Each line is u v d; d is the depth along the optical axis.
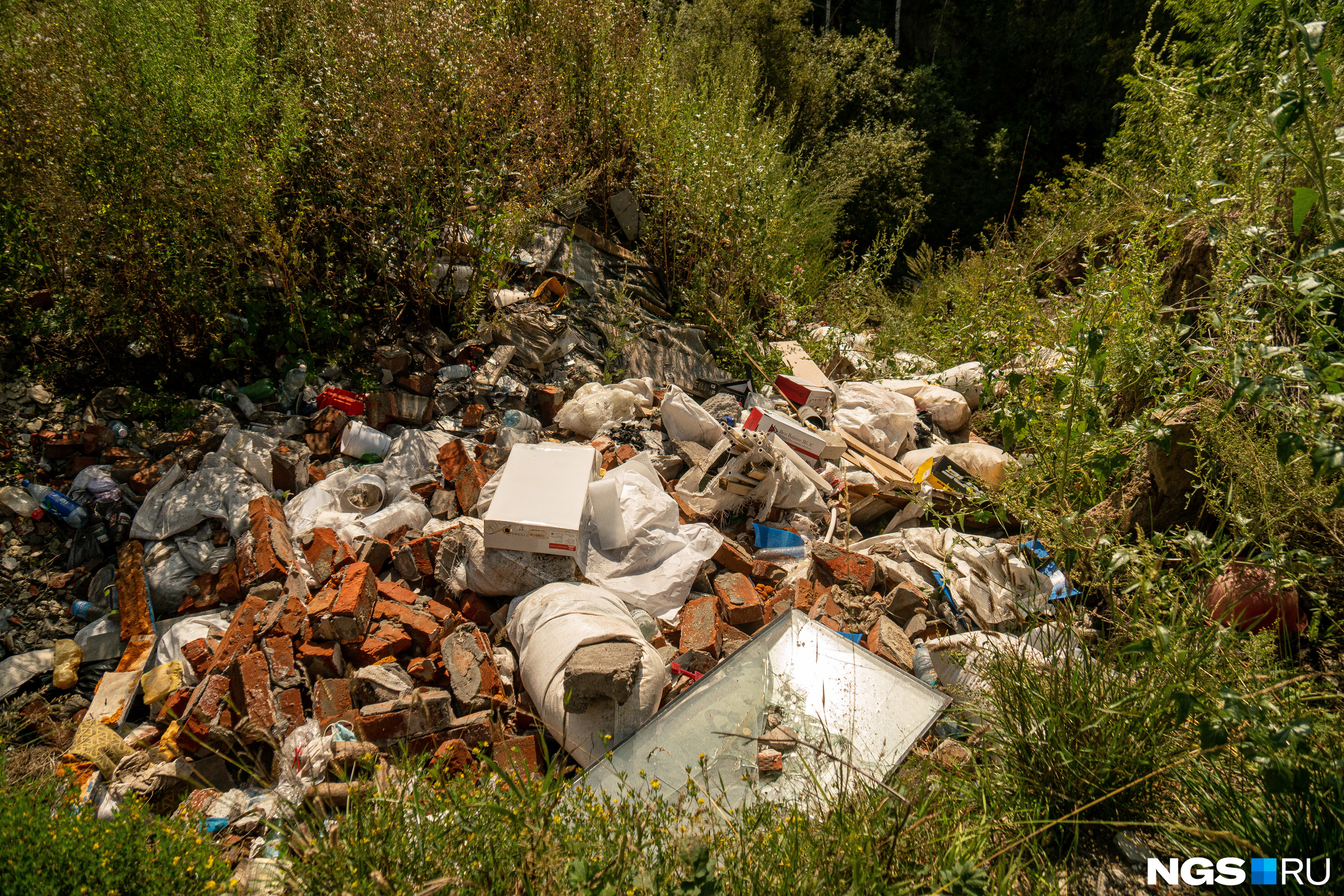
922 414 5.38
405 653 3.27
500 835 2.03
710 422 4.79
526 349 5.20
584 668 2.66
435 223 4.98
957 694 2.93
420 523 3.91
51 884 2.01
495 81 5.24
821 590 3.75
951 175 17.61
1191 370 2.91
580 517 3.52
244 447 4.12
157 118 3.97
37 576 3.59
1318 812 1.90
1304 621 2.98
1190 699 1.82
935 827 2.14
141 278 4.18
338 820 2.11
